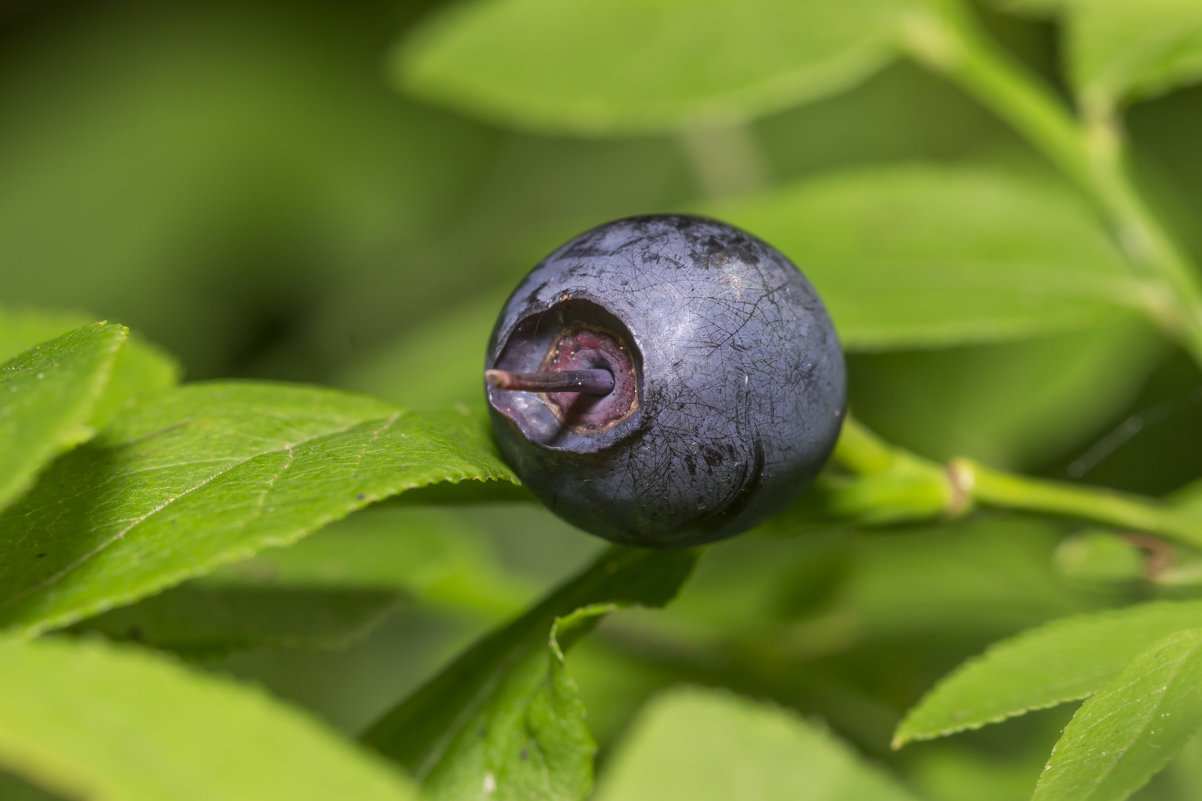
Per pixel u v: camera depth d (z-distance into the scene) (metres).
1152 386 0.13
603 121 0.11
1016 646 0.08
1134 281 0.10
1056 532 0.11
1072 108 0.15
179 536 0.08
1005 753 0.10
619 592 0.09
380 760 0.09
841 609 0.11
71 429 0.08
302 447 0.08
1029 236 0.10
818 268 0.10
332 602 0.10
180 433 0.08
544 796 0.08
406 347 0.15
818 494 0.09
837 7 0.11
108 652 0.08
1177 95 0.15
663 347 0.08
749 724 0.09
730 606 0.11
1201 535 0.09
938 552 0.11
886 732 0.11
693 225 0.08
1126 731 0.08
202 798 0.08
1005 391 0.12
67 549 0.08
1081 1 0.11
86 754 0.08
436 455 0.08
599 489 0.08
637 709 0.11
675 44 0.11
